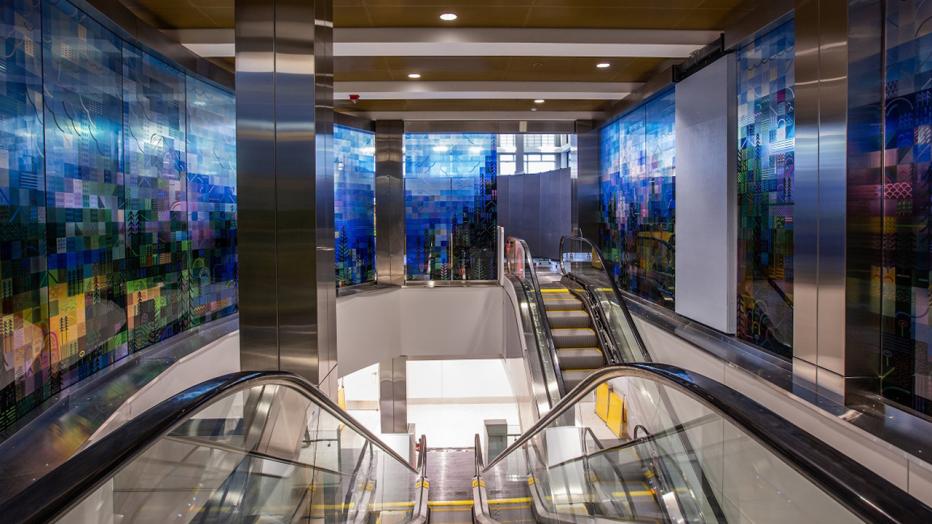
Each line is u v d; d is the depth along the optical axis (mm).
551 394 7957
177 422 1964
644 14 6707
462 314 12305
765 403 5312
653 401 4383
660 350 8008
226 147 8219
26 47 4305
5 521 1303
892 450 3730
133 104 5977
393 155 12781
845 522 1745
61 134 4754
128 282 5840
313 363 4516
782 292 6039
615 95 10445
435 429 15859
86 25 5137
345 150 12078
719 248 7215
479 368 17703
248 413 3174
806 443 1850
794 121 5410
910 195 4254
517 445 5719
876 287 4578
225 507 2691
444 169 13266
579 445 5312
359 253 12500
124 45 5797
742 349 6543
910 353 4262
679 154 8359
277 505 3248
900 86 4332
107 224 5473
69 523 1551
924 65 4113
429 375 17688
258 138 4512
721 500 2779
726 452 2727
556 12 6707
